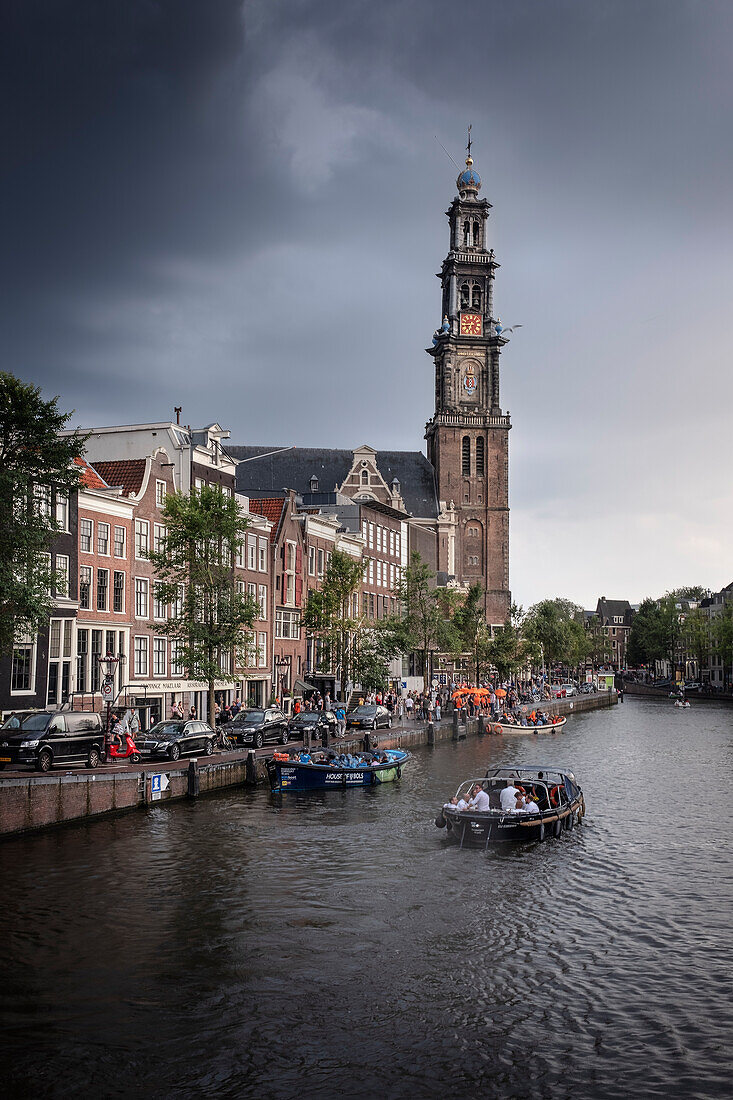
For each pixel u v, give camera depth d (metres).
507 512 152.38
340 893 29.00
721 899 29.06
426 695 92.81
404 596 100.31
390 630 84.88
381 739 65.06
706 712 132.25
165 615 62.44
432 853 34.47
